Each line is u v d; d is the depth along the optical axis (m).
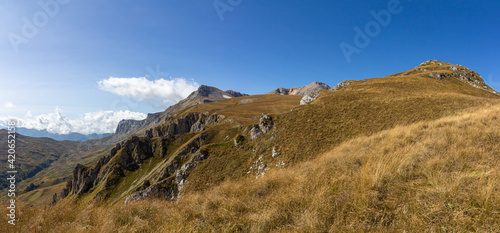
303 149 32.50
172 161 64.88
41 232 5.14
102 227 5.24
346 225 3.92
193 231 4.80
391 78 69.81
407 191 4.64
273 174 8.44
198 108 165.50
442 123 12.81
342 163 7.89
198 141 68.31
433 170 5.47
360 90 52.03
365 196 4.62
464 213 3.67
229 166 40.19
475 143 7.26
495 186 3.88
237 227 4.77
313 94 53.00
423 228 3.50
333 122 36.88
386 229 3.67
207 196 6.70
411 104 36.03
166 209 6.28
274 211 4.90
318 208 4.67
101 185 84.94
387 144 9.88
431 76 74.94
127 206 6.45
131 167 91.12
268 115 46.66
